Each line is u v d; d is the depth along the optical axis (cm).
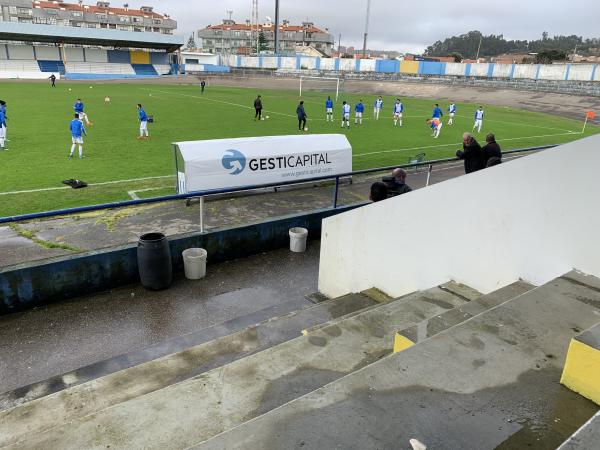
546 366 256
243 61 8906
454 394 232
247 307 654
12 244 877
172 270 743
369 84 6378
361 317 426
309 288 723
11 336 555
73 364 506
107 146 1891
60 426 293
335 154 1358
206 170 1139
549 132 2845
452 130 2795
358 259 608
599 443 159
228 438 197
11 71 6712
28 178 1363
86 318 602
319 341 393
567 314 306
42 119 2583
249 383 338
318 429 204
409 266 525
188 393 325
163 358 446
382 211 549
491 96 5225
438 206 470
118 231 959
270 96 4869
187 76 7500
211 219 1046
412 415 216
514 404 227
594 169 330
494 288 425
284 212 1112
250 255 841
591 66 5172
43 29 6862
